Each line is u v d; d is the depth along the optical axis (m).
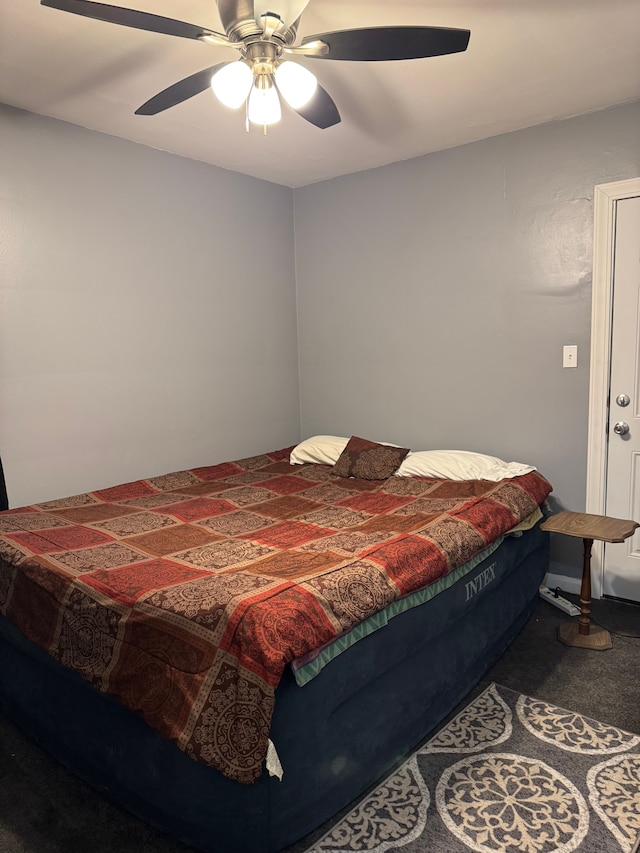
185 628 1.50
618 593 2.94
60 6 1.36
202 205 3.30
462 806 1.65
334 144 3.03
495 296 3.10
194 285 3.29
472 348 3.22
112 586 1.70
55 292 2.67
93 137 2.77
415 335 3.43
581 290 2.84
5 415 2.53
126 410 3.01
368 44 1.51
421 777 1.76
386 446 3.25
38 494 2.68
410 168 3.30
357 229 3.58
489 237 3.08
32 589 1.87
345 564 1.79
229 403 3.56
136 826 1.62
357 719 1.66
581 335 2.86
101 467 2.92
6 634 2.01
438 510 2.45
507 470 2.89
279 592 1.55
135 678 1.55
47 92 2.35
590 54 2.13
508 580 2.53
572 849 1.50
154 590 1.63
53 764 1.89
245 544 2.08
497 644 2.39
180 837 1.54
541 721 2.02
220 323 3.46
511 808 1.63
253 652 1.39
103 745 1.69
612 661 2.39
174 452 3.27
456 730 1.98
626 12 1.85
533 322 3.00
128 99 2.43
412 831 1.56
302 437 4.06
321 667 1.50
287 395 3.96
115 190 2.87
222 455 3.54
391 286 3.49
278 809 1.45
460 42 1.49
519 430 3.12
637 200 2.65
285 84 1.69
